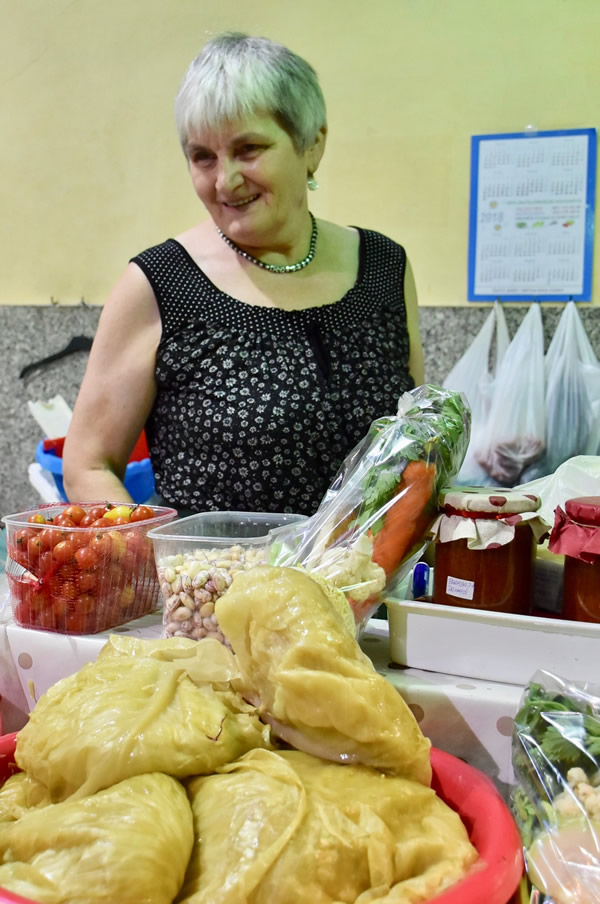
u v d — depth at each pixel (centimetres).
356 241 167
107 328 151
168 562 90
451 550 89
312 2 228
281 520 105
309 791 58
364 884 54
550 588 95
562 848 58
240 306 149
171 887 53
